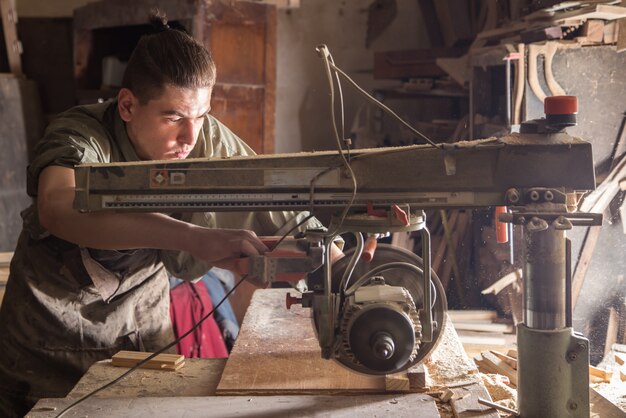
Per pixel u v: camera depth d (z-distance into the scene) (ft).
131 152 5.67
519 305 9.96
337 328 4.17
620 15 9.08
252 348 5.31
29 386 6.18
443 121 13.53
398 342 3.96
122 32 16.21
